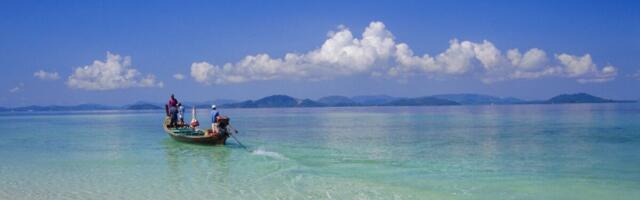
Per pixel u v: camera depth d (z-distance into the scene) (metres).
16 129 50.66
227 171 19.11
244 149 26.84
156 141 32.34
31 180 17.28
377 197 14.69
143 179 17.44
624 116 69.00
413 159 22.56
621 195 14.98
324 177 17.78
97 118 96.25
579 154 24.05
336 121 67.12
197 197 14.67
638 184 16.47
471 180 17.27
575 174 18.34
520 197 14.70
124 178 17.64
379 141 32.09
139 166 20.47
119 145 29.52
